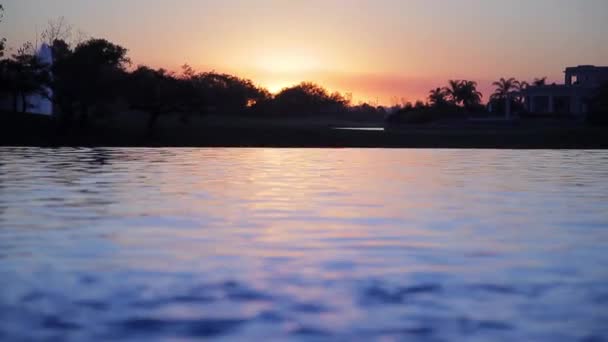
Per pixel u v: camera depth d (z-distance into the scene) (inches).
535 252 574.9
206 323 386.3
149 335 367.9
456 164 1813.5
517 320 391.9
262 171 1503.4
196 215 787.4
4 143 3002.0
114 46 3312.0
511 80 5605.3
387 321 390.0
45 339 361.4
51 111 3722.9
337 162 1881.2
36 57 3253.0
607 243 616.1
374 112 7721.5
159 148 2856.8
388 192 1061.8
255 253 568.1
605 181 1275.8
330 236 652.7
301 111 7155.5
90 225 706.2
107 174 1373.0
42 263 523.5
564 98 5580.7
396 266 520.4
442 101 5516.7
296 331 374.6
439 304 421.1
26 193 999.6
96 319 391.5
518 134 3602.4
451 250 583.8
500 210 846.5
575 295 439.8
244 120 5113.2
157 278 479.8
